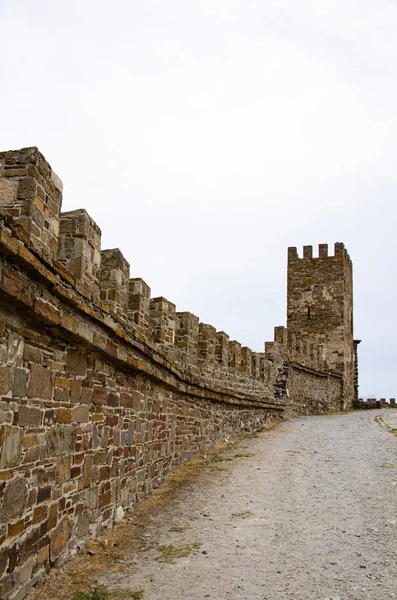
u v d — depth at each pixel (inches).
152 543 298.8
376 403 1647.4
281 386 1043.3
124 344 324.5
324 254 1673.2
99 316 269.1
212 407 644.7
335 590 236.8
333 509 363.3
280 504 380.2
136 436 376.2
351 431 770.2
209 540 304.8
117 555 276.4
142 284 386.6
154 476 424.8
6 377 198.4
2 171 219.8
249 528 326.0
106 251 325.7
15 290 188.7
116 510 328.8
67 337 250.8
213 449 622.2
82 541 274.7
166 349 458.3
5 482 196.4
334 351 1603.1
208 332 625.0
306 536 309.9
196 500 393.1
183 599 227.6
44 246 230.1
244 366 797.2
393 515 343.6
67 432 256.5
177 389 490.0
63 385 252.5
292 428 847.1
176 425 504.4
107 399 315.3
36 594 217.8
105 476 310.5
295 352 1175.0
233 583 244.7
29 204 216.2
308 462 536.1
